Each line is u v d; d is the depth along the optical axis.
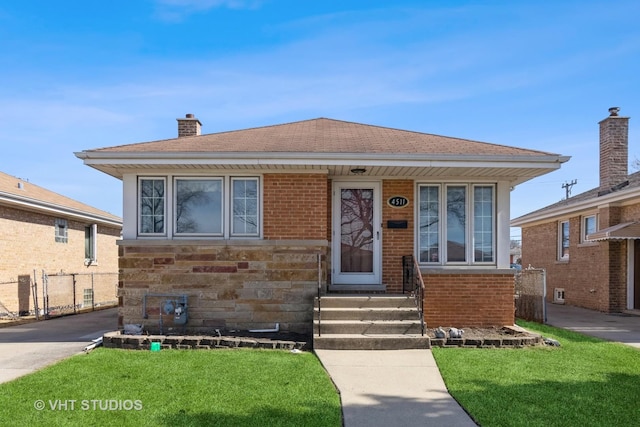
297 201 10.04
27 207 15.70
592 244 16.80
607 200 15.48
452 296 10.41
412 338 8.49
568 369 7.35
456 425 5.25
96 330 11.39
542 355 8.21
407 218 10.77
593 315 14.84
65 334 10.66
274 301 9.84
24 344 9.25
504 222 10.70
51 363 7.60
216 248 9.88
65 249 18.66
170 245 9.85
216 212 10.12
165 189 10.09
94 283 20.86
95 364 7.41
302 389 6.27
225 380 6.61
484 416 5.44
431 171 10.23
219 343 8.63
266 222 10.01
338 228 10.84
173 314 9.76
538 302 12.84
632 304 15.20
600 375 7.06
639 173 17.73
